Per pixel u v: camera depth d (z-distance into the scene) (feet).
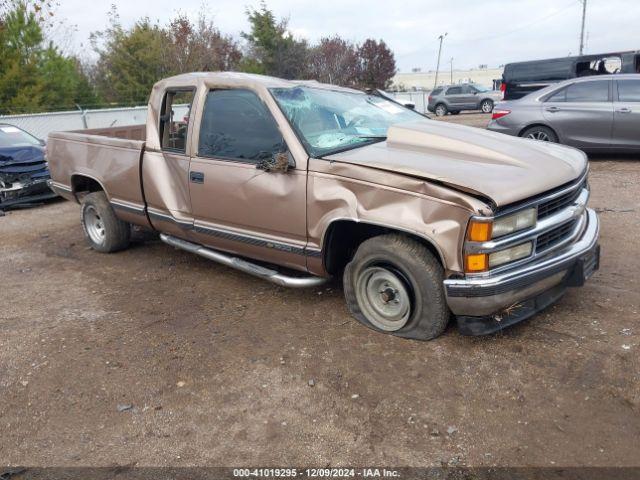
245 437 9.64
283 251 13.55
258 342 12.79
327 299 14.85
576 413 9.67
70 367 12.16
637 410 9.64
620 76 30.22
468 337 12.21
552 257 11.53
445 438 9.30
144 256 19.75
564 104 31.35
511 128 33.12
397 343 12.25
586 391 10.21
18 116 52.16
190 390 11.09
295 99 14.08
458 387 10.59
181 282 16.93
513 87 49.32
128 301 15.67
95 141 18.61
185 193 15.46
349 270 12.91
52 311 15.29
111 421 10.28
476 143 12.61
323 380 11.10
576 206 12.34
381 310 12.67
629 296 13.74
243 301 15.16
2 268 19.52
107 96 91.30
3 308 15.72
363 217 11.69
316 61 112.98
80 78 81.76
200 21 85.51
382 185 11.49
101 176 18.38
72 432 10.04
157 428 10.02
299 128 13.30
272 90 13.82
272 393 10.81
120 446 9.59
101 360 12.38
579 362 11.05
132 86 87.45
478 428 9.48
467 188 10.52
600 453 8.73
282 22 107.86
